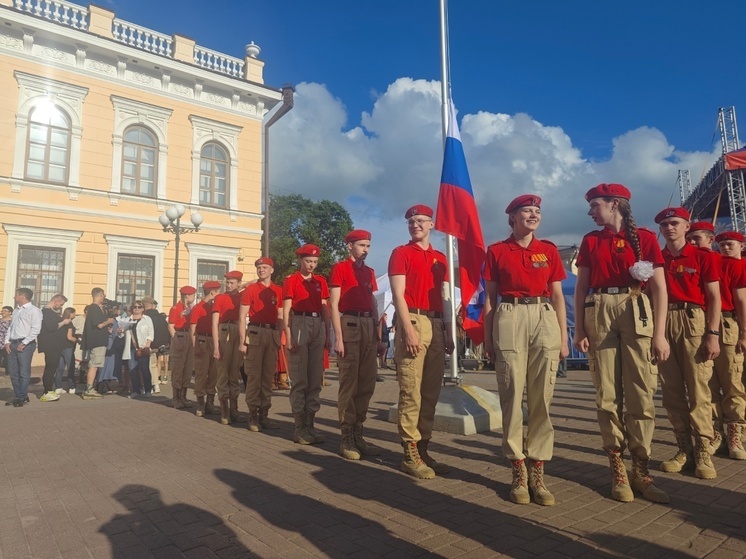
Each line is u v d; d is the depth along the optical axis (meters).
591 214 3.82
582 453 4.91
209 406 7.73
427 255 4.49
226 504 3.59
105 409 8.30
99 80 17.03
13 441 5.82
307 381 5.69
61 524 3.29
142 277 17.67
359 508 3.47
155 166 18.06
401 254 4.38
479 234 6.29
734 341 4.66
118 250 17.11
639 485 3.63
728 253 5.03
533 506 3.47
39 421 7.14
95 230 16.70
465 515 3.32
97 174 16.84
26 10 16.08
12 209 15.40
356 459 4.80
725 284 4.75
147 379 10.27
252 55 20.45
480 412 5.97
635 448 3.59
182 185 18.45
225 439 5.80
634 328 3.53
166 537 3.06
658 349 3.46
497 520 3.23
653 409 3.56
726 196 18.73
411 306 4.34
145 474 4.38
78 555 2.84
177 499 3.72
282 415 7.54
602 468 4.38
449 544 2.89
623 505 3.46
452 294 5.46
